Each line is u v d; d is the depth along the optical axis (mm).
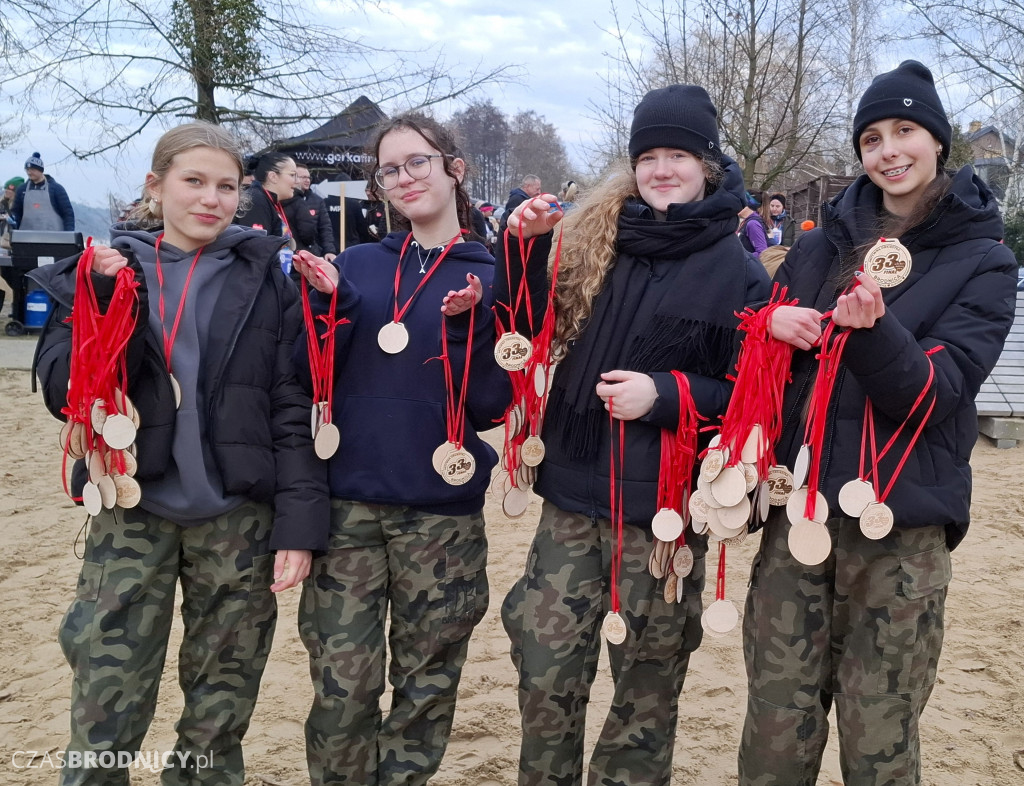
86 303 2070
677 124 2301
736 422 2143
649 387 2217
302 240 7828
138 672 2213
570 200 4379
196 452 2219
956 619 3938
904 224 2115
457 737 3088
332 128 12742
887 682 2080
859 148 2234
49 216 12117
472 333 2344
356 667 2324
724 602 2211
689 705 3275
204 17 11328
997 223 2121
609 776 2402
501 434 7398
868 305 1838
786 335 2082
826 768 2883
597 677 3525
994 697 3293
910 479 2020
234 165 2297
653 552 2242
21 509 5344
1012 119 18406
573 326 2365
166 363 2217
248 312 2309
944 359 1989
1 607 4004
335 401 2424
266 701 3309
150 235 2322
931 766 2859
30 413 7957
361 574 2381
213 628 2332
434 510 2393
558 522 2391
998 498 5691
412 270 2482
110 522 2221
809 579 2156
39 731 3043
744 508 2135
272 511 2387
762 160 13492
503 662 3643
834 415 2107
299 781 2814
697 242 2295
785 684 2170
